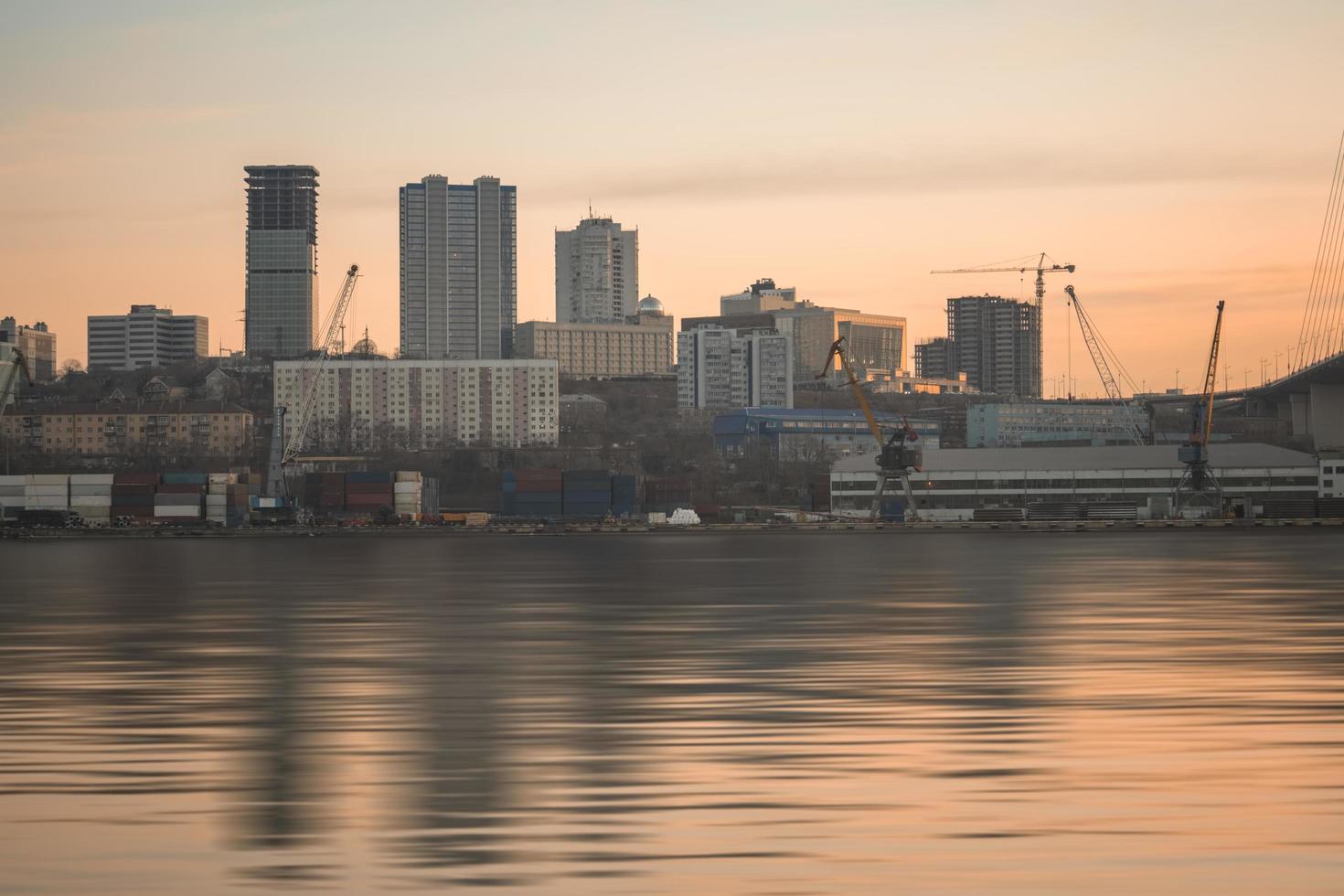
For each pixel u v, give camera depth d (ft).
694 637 319.27
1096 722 194.08
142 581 567.59
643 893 116.67
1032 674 247.50
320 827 137.69
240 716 205.46
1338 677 239.91
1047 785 153.48
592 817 141.18
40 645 311.47
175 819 141.08
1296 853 126.11
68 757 173.78
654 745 179.63
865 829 135.44
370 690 232.12
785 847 129.70
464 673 255.29
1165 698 217.15
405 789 154.51
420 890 117.91
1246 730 187.52
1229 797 147.33
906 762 167.32
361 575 604.90
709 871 122.31
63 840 132.87
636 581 548.31
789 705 213.05
